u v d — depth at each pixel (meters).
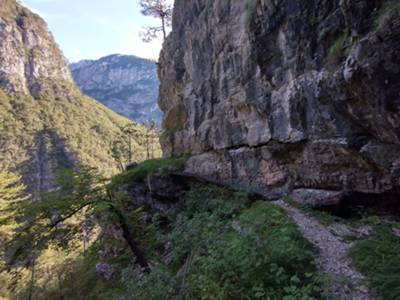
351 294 5.48
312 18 10.54
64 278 21.08
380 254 6.66
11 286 14.80
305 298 4.67
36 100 117.12
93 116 122.25
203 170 18.81
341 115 9.72
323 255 7.24
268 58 13.09
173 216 17.23
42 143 83.62
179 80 23.94
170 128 25.16
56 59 155.50
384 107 7.42
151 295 6.22
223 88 17.05
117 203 14.14
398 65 6.88
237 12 15.43
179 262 10.34
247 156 15.59
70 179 13.38
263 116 13.89
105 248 18.89
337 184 11.13
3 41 130.25
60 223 13.47
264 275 5.80
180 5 23.88
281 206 11.72
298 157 12.59
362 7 7.82
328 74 9.29
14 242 12.71
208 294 5.81
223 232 8.72
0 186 27.50
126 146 59.03
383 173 9.51
